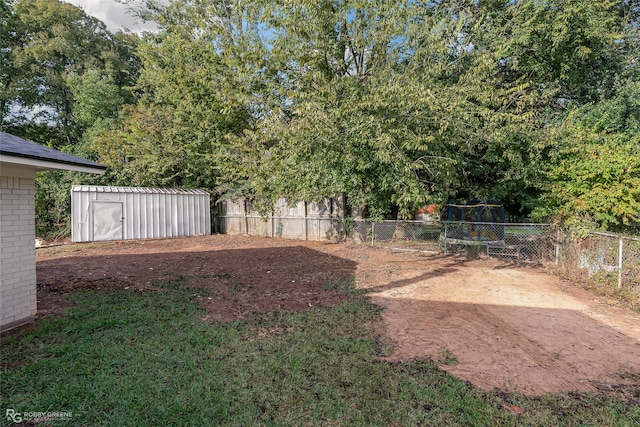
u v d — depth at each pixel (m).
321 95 8.23
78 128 23.67
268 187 11.38
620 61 11.00
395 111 7.21
